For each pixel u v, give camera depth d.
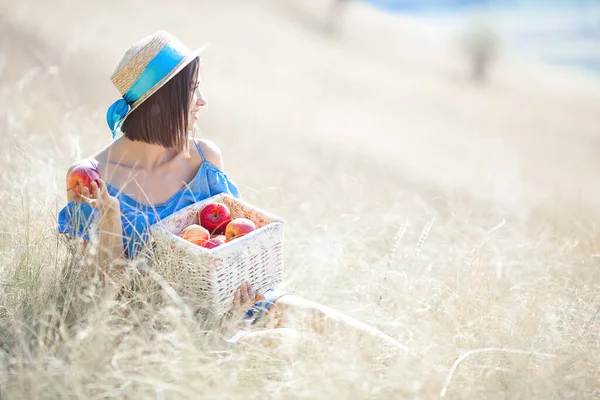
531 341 3.32
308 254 4.33
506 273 4.05
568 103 45.91
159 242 3.28
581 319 3.61
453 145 22.97
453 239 4.51
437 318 3.56
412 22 60.34
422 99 33.94
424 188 12.66
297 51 35.34
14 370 2.87
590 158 28.36
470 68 47.62
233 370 2.89
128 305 3.17
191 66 3.42
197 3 35.88
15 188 4.05
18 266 3.39
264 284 3.52
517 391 2.95
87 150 5.68
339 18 49.16
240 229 3.39
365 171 12.45
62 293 3.22
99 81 12.99
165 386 2.65
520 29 103.19
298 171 9.50
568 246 4.52
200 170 3.73
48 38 14.55
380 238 4.85
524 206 7.16
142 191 3.45
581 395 3.01
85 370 2.77
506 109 37.94
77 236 3.29
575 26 104.38
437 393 2.93
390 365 3.15
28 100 6.96
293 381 2.86
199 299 3.25
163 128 3.44
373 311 3.67
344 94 28.80
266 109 17.75
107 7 25.00
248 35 34.41
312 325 3.36
